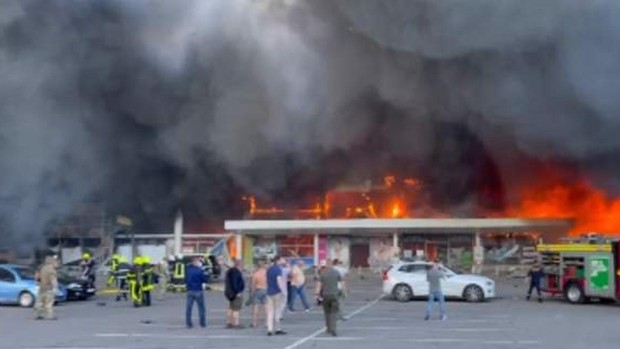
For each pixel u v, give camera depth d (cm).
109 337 1535
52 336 1560
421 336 1541
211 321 1897
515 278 3847
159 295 2808
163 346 1380
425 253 4062
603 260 2402
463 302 2544
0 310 2294
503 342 1435
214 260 3678
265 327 1722
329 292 1558
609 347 1359
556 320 1900
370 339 1487
